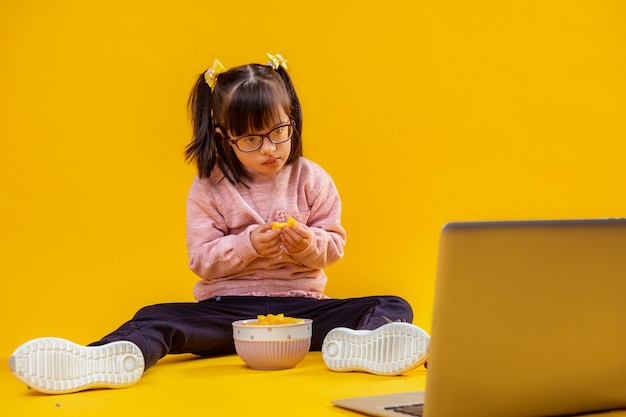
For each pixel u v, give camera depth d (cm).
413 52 323
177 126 313
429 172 322
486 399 129
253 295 249
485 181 325
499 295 124
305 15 319
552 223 125
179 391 182
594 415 141
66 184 308
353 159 319
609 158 332
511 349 127
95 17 311
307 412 155
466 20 325
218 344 237
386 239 320
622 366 136
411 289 319
